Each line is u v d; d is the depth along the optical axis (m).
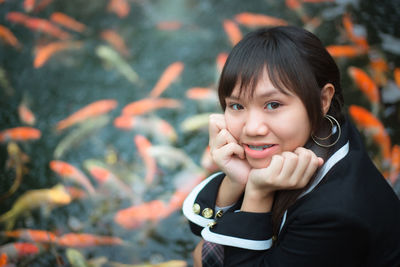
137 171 2.24
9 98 2.73
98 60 3.02
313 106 0.84
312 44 0.86
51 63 3.00
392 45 2.76
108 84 2.83
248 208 0.97
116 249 1.86
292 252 0.89
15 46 3.12
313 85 0.83
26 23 3.29
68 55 3.06
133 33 3.22
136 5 3.46
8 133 2.47
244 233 0.95
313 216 0.85
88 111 2.61
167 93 2.72
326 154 0.92
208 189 1.13
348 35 2.87
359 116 2.29
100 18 3.37
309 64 0.84
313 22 3.03
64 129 2.51
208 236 0.99
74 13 3.40
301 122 0.85
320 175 0.92
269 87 0.83
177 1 3.42
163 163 2.29
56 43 3.15
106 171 2.24
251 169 1.01
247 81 0.84
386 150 2.17
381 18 2.97
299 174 0.88
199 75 2.82
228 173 1.02
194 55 2.98
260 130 0.85
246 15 3.20
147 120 2.54
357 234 0.84
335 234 0.84
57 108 2.66
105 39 3.18
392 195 0.97
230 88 0.87
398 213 0.96
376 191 0.92
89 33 3.24
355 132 1.02
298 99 0.83
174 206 2.05
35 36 3.20
